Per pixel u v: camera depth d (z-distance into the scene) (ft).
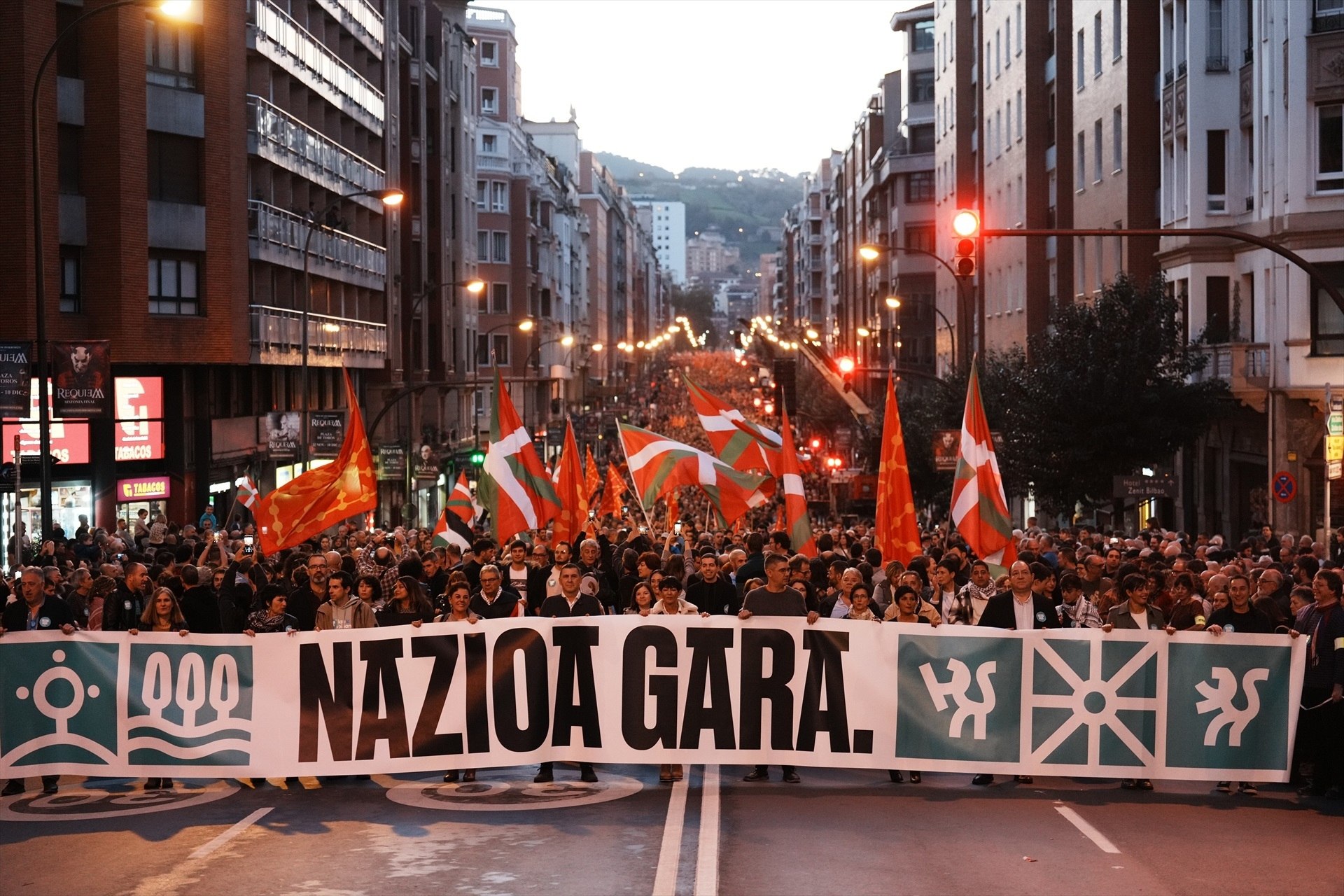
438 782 47.52
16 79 122.42
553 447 298.35
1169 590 52.49
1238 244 120.78
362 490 59.41
